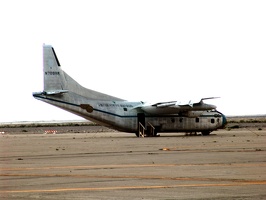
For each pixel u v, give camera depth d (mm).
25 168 41906
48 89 104000
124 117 108812
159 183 32125
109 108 108062
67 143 80438
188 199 26484
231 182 31891
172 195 27719
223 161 45094
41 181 33688
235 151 56938
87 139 95688
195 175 35562
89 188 30438
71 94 105250
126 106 109500
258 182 31672
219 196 27141
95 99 107500
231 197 26781
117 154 55531
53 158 51656
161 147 66562
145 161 46469
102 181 33344
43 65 103812
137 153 56531
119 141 85562
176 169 39469
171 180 33344
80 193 28672
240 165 41594
